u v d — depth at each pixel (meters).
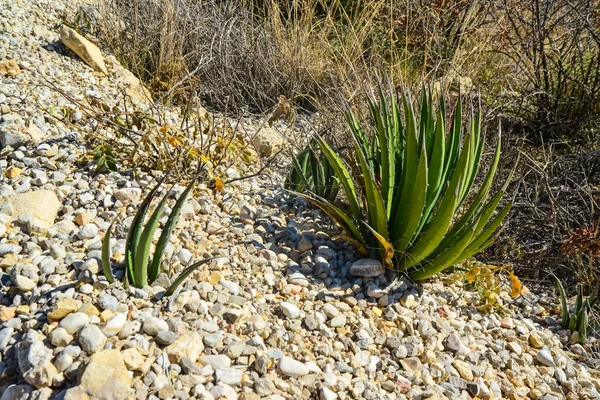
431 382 2.37
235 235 2.97
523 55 4.84
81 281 2.31
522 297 3.29
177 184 3.25
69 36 4.51
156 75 4.71
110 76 4.54
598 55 4.84
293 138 4.29
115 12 5.14
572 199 4.03
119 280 2.36
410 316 2.69
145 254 2.27
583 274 3.48
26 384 1.89
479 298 3.05
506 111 4.88
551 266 3.57
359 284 2.80
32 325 2.08
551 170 3.96
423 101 2.95
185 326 2.19
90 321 2.06
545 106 4.85
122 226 2.78
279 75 5.08
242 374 2.09
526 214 3.93
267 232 3.07
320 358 2.32
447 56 5.35
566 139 4.86
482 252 3.63
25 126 3.41
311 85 5.04
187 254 2.64
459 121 2.87
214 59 4.90
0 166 3.16
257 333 2.31
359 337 2.49
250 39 5.27
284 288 2.65
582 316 2.95
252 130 4.43
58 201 2.94
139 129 3.41
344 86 4.20
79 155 3.36
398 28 5.57
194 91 3.95
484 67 5.35
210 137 3.54
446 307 2.86
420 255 2.78
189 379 1.98
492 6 5.53
